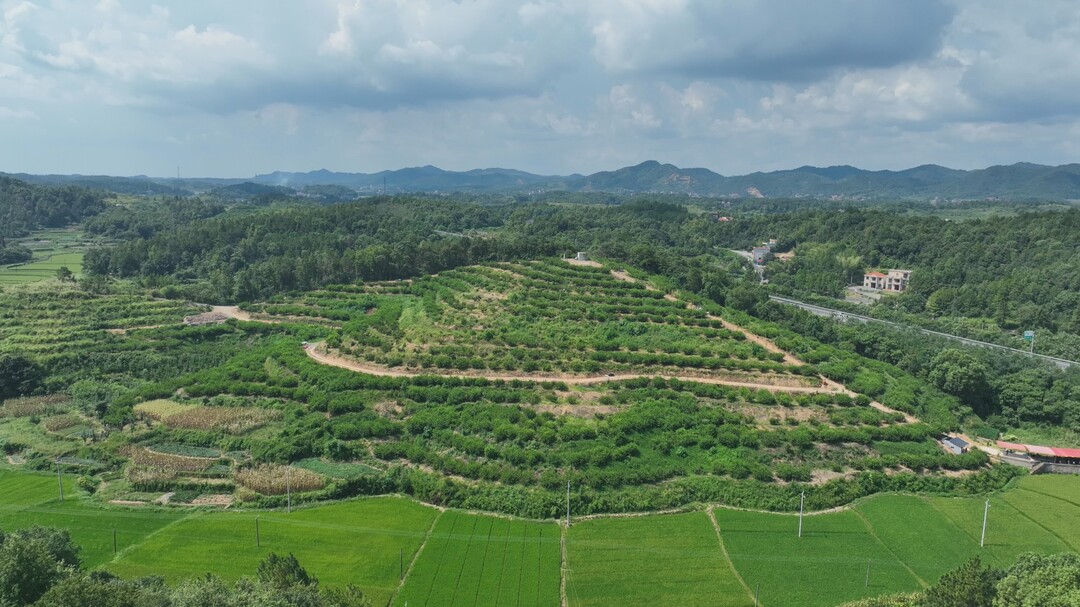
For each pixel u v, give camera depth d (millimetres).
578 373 124875
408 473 99625
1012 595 56844
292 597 57719
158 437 111875
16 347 149125
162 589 60969
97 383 138750
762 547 82562
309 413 115688
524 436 103812
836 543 83750
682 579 75688
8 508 92188
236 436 110812
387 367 130750
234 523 88375
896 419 113938
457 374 125062
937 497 96938
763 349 135000
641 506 92062
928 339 166000
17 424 120812
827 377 128875
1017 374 136500
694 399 116000
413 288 186375
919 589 74188
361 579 75625
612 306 156000
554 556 80625
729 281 198750
